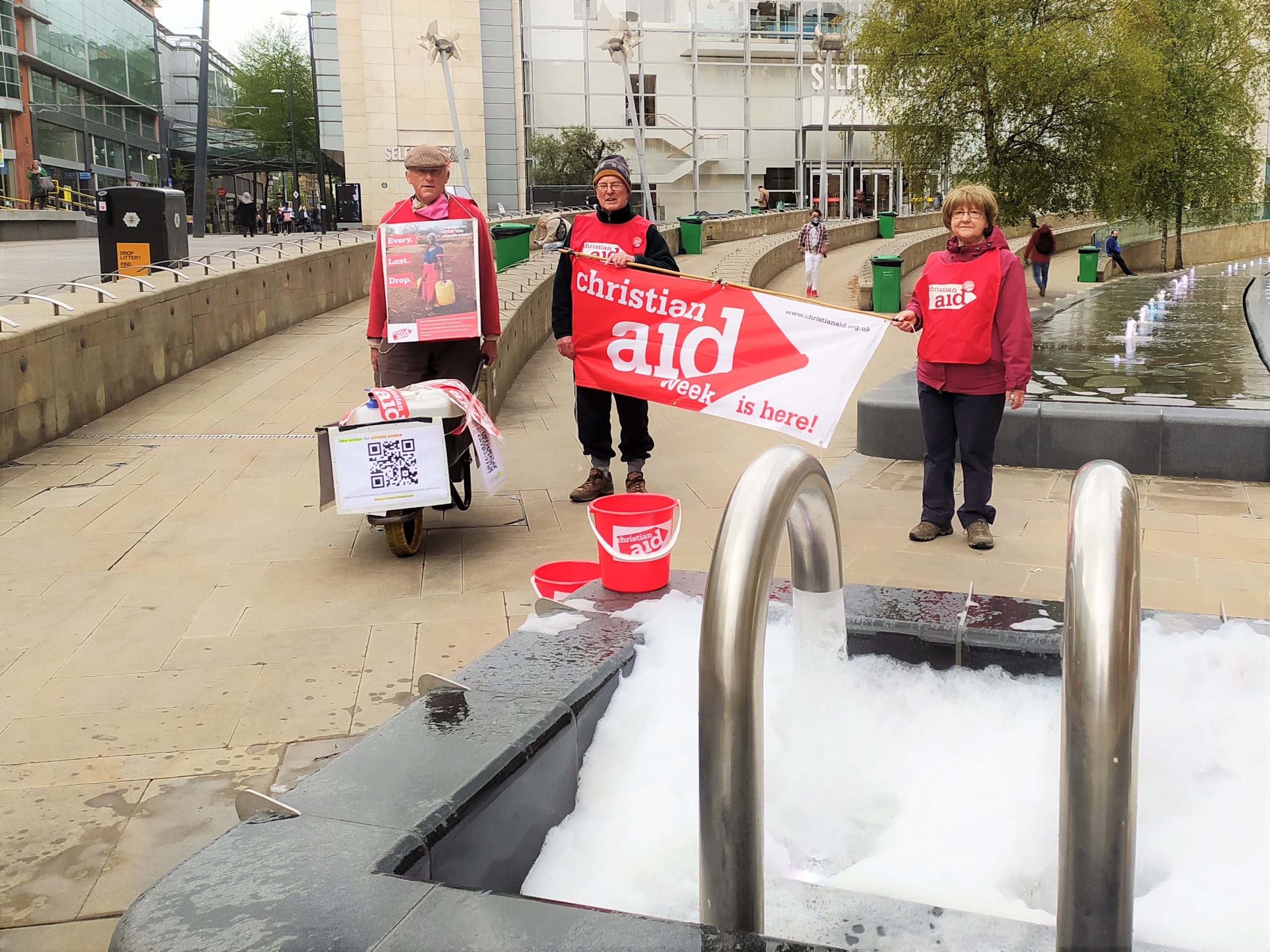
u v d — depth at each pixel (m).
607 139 40.06
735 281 17.88
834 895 1.63
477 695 2.01
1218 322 14.06
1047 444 6.74
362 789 1.63
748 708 1.33
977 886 1.73
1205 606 4.28
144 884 2.49
